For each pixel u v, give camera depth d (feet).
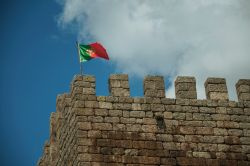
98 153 105.60
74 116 108.88
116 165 105.29
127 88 111.45
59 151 117.70
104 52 117.70
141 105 110.42
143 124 108.99
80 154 104.99
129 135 107.86
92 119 108.06
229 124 111.14
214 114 111.65
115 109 109.40
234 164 108.27
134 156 106.42
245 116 112.27
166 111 110.63
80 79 110.83
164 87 112.68
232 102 113.29
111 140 106.93
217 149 108.99
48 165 127.44
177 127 109.60
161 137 108.47
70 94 114.21
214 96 113.50
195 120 110.63
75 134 107.65
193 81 114.01
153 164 106.32
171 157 107.24
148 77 113.09
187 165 107.04
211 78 115.03
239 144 109.81
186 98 112.27
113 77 112.06
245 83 115.24
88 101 109.29
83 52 116.37
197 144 108.88
